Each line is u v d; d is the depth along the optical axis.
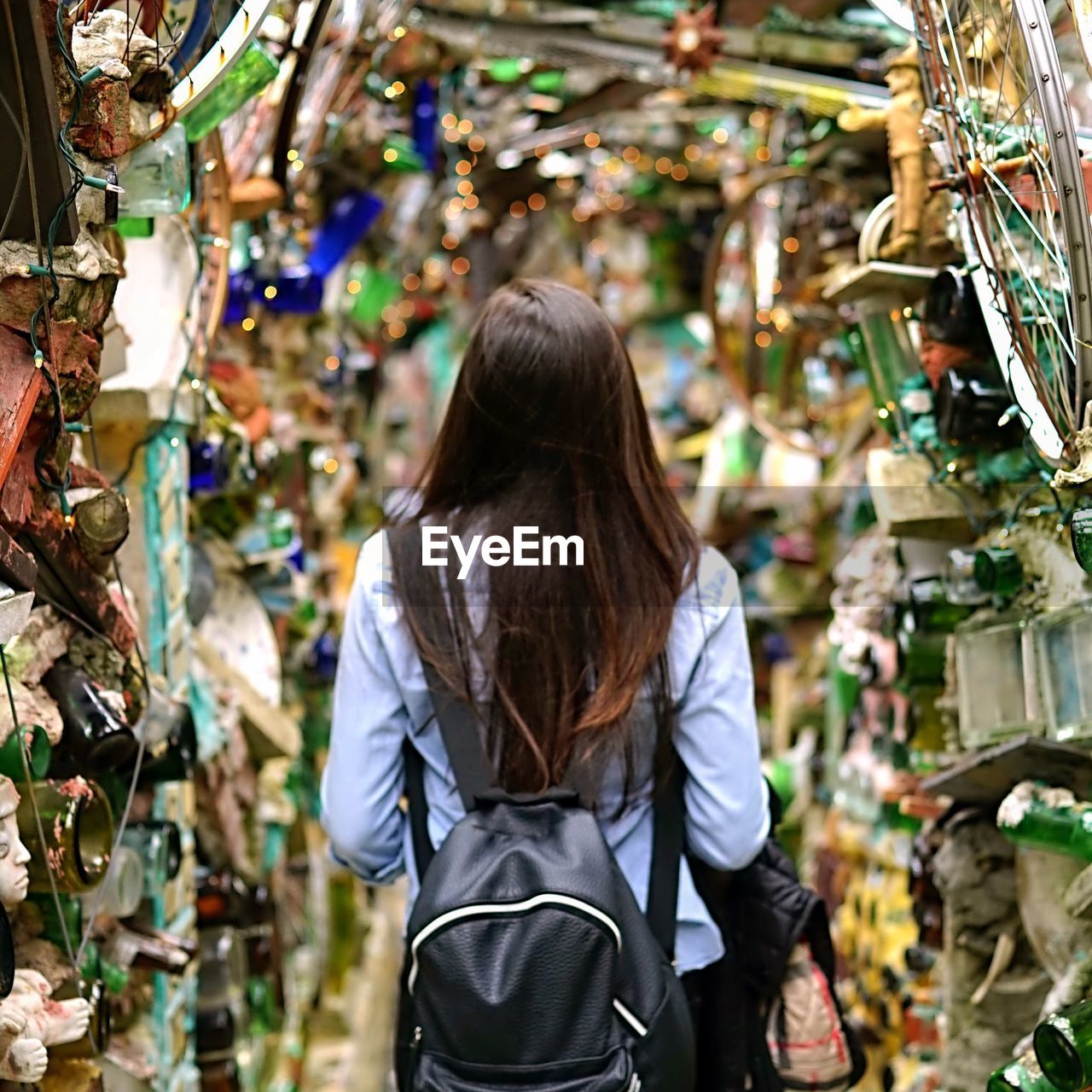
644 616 1.49
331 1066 3.38
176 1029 1.96
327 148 2.81
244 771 2.57
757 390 3.98
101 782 1.65
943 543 2.10
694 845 1.57
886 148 2.65
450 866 1.38
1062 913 1.73
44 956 1.45
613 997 1.37
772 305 3.57
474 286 5.43
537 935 1.33
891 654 2.40
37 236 1.32
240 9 1.51
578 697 1.49
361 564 1.56
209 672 2.42
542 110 3.75
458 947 1.33
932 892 2.10
